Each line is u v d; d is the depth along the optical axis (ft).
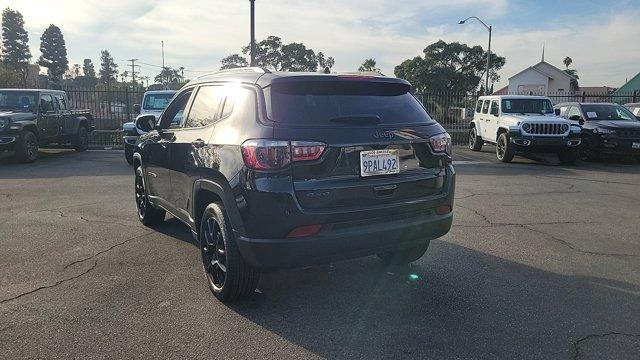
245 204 11.39
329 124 11.73
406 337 11.10
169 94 47.44
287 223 11.05
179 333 11.24
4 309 12.39
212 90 14.52
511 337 11.09
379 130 12.20
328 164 11.44
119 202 25.36
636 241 18.58
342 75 12.87
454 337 11.09
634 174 36.91
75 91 65.98
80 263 15.84
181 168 14.99
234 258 12.20
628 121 45.37
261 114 11.75
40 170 37.86
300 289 13.88
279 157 11.09
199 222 14.24
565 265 15.87
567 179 34.17
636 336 11.14
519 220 21.83
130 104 69.36
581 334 11.24
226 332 11.30
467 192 28.78
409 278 14.69
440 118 71.00
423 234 12.89
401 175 12.52
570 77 178.40
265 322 11.82
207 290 13.73
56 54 248.52
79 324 11.61
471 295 13.44
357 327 11.58
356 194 11.68
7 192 28.22
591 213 23.26
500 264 15.96
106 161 44.09
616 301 13.05
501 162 44.73
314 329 11.48
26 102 44.34
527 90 181.47
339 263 15.98
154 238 18.70
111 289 13.73
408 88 14.15
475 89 155.22
